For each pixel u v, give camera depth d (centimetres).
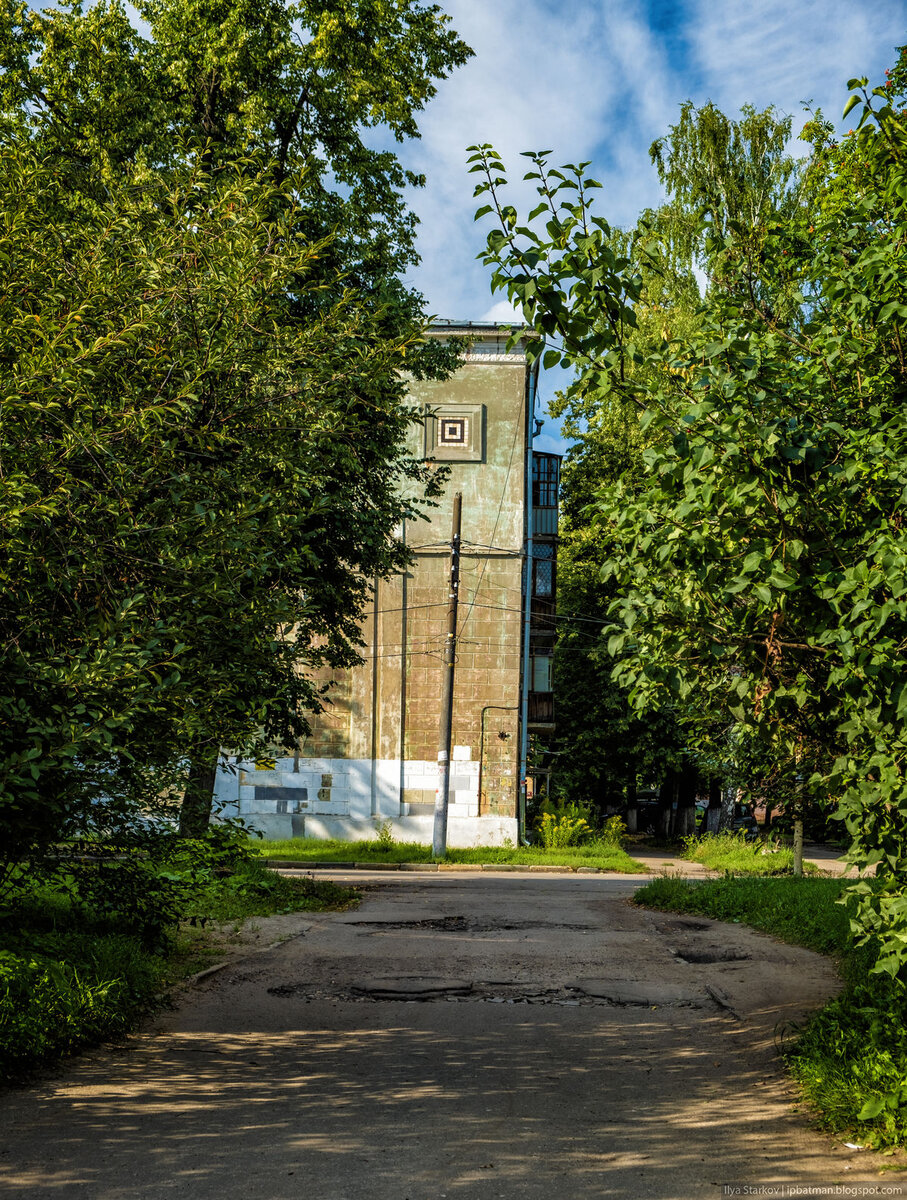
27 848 609
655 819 4344
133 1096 496
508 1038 664
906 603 392
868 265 466
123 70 1377
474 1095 525
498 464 2700
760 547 429
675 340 491
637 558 484
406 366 871
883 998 642
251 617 593
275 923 1161
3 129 962
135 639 522
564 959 976
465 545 2669
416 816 2606
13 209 593
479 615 2655
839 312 498
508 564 2670
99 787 570
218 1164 406
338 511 1248
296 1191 380
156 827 703
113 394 584
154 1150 420
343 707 2625
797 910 1205
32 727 474
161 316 598
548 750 3316
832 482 450
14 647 502
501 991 821
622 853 2631
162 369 608
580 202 435
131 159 1298
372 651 2642
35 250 582
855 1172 412
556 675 3338
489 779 2603
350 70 1465
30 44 1367
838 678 422
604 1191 391
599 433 3206
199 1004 731
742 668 489
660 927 1234
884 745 427
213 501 578
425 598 2659
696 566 453
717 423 432
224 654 609
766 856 2375
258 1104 495
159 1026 655
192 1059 577
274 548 642
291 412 662
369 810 2595
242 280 628
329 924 1184
